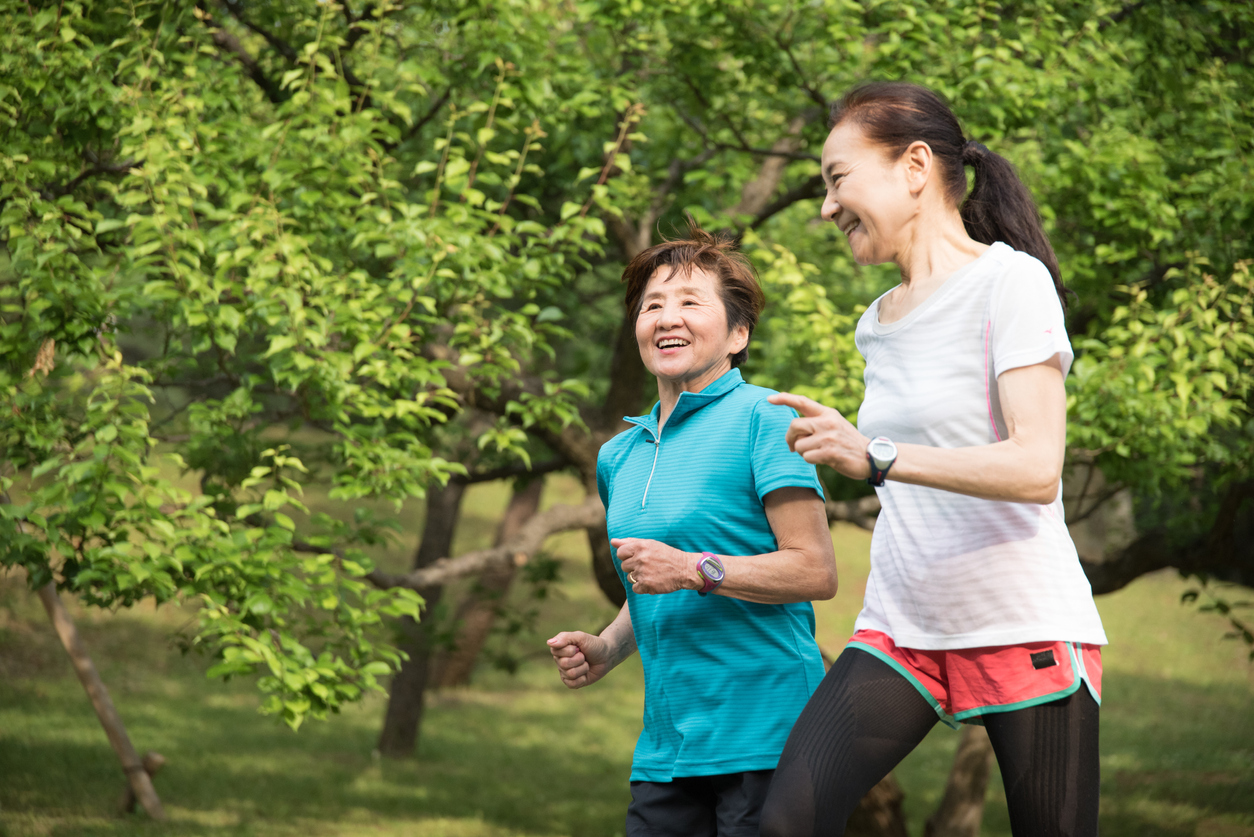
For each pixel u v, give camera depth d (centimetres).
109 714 787
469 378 538
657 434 216
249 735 1143
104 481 394
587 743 1277
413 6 555
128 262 441
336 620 462
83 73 436
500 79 508
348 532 480
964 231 173
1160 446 504
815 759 161
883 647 168
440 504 1133
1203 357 495
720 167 713
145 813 790
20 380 424
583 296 869
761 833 160
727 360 219
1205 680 1595
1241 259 546
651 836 204
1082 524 1225
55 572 414
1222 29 623
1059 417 149
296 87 524
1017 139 666
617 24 560
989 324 157
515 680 1585
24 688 1191
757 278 222
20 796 806
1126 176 536
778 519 196
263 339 588
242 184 462
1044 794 154
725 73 634
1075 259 571
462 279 486
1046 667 156
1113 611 1998
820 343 536
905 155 169
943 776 1202
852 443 144
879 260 172
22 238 402
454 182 495
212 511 428
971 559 159
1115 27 598
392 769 1087
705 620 201
